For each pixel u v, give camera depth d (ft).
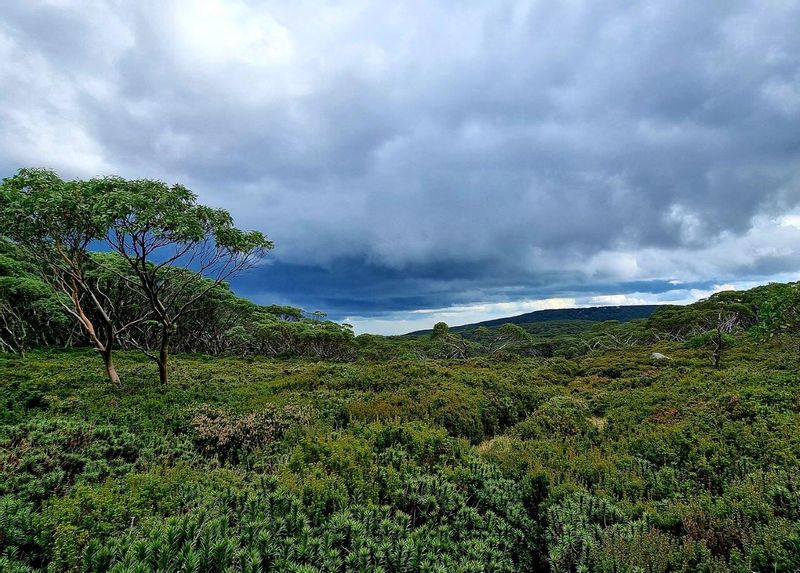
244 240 48.52
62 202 38.50
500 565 13.78
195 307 120.26
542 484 20.07
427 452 23.04
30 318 94.94
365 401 36.83
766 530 13.15
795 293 41.83
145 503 15.48
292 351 155.53
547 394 51.47
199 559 10.57
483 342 181.27
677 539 14.10
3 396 35.29
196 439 25.23
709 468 21.13
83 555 10.94
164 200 40.96
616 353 110.42
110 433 23.20
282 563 11.34
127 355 85.66
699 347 88.43
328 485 16.83
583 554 13.78
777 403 31.71
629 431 31.14
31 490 15.14
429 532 14.57
